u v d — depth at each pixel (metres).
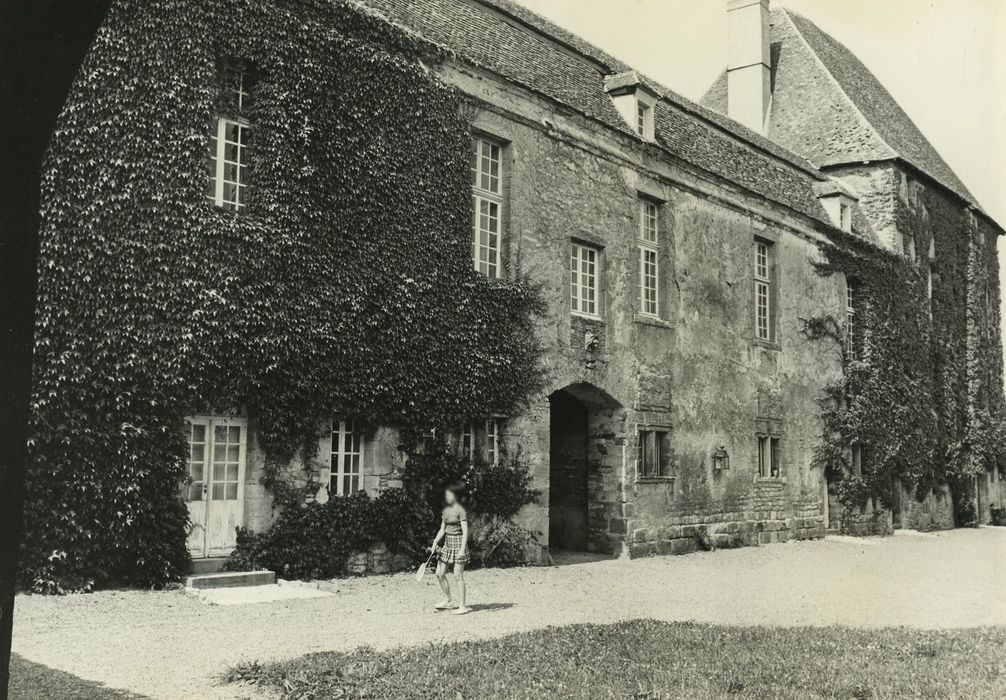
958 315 31.19
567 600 11.00
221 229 10.59
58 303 9.44
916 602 12.22
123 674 6.41
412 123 13.00
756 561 16.83
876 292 25.88
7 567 4.31
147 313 10.00
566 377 15.36
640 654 7.65
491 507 13.77
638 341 17.27
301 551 11.12
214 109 10.87
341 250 11.84
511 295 14.34
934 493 28.88
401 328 12.49
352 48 12.32
